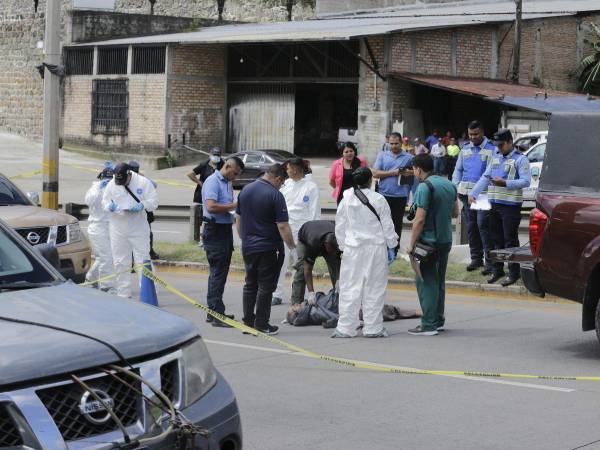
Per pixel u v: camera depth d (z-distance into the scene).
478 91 68.94
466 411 16.11
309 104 87.38
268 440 14.48
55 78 38.19
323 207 54.62
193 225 38.34
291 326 24.11
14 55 95.62
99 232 28.83
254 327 22.91
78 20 89.12
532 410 16.16
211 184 23.59
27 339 8.73
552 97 67.12
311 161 82.31
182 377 9.34
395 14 91.44
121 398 8.73
